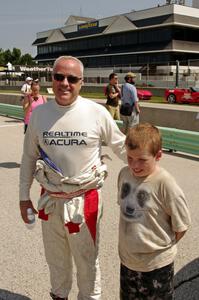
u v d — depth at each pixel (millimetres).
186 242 4113
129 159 2244
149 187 2244
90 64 69750
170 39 54906
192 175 6727
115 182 6363
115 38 64500
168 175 2229
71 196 2549
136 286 2387
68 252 2818
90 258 2670
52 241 2730
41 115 2545
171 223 2295
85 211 2557
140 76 44531
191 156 8336
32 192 5816
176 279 3395
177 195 2199
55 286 2863
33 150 2721
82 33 70875
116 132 2646
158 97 33656
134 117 9266
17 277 3494
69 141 2498
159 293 2357
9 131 12336
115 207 5152
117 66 63469
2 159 8234
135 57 60188
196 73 38250
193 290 3227
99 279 2797
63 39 75312
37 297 3197
